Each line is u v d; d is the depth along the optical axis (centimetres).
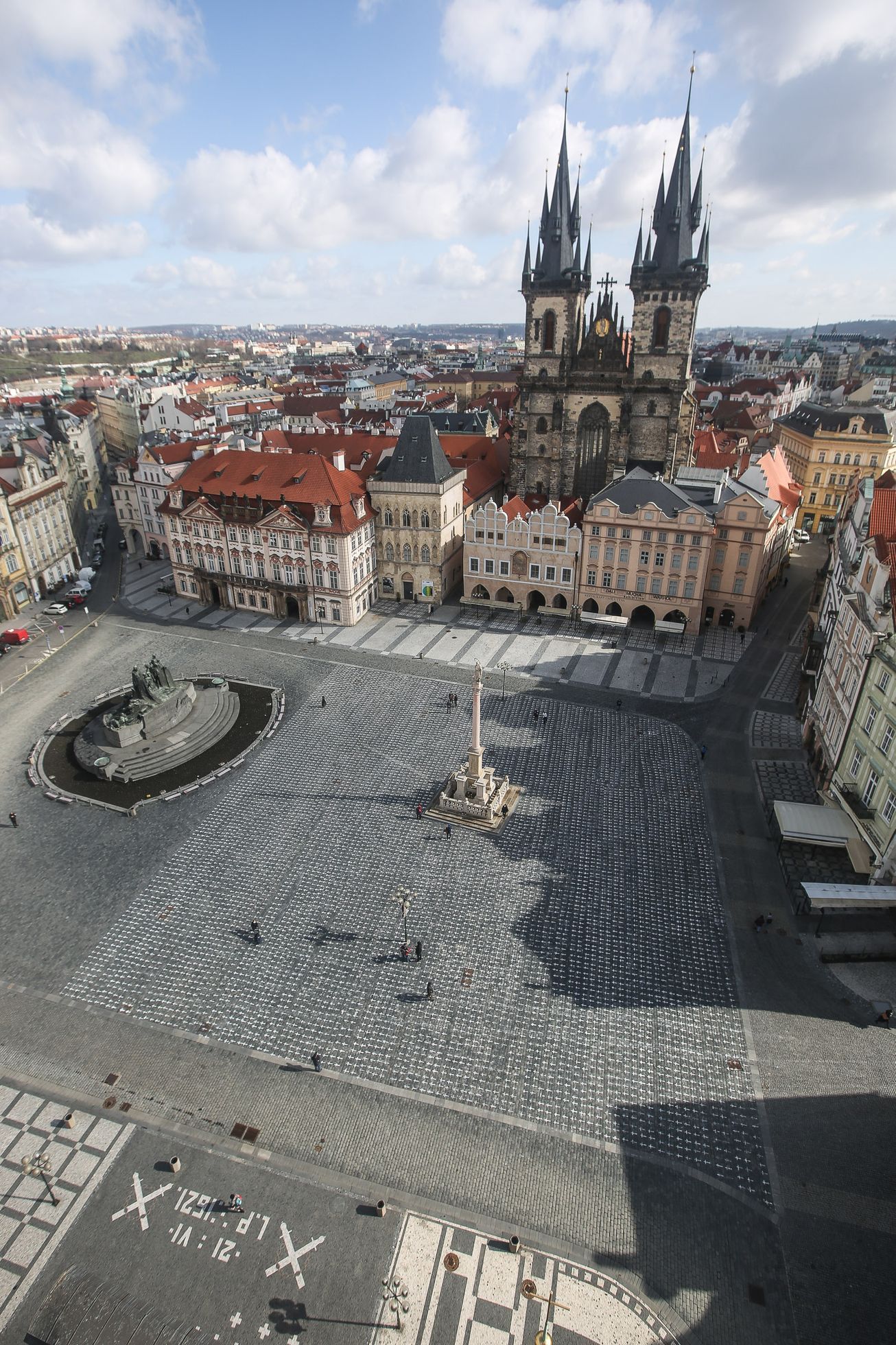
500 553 11719
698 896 6212
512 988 5384
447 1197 4134
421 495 11638
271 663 10362
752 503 10438
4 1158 4338
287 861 6631
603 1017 5166
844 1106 4597
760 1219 4025
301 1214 4047
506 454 15562
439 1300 3678
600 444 13425
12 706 9425
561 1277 3778
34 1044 5022
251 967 5581
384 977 5481
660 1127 4484
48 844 6912
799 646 10662
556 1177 4228
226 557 12188
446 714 8938
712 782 7650
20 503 12650
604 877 6406
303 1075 4800
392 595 12544
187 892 6303
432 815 7175
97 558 15162
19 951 5744
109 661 10606
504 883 6338
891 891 5691
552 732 8531
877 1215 4031
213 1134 4459
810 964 5578
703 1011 5206
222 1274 3784
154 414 19938
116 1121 4538
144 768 7925
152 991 5406
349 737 8500
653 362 12238
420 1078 4778
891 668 6022
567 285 12431
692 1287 3741
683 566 10712
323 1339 3534
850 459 15488
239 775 7856
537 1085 4728
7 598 12212
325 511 11062
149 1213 4059
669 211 11444
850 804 6431
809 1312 3647
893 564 6456
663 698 9262
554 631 11250
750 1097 4650
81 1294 3712
